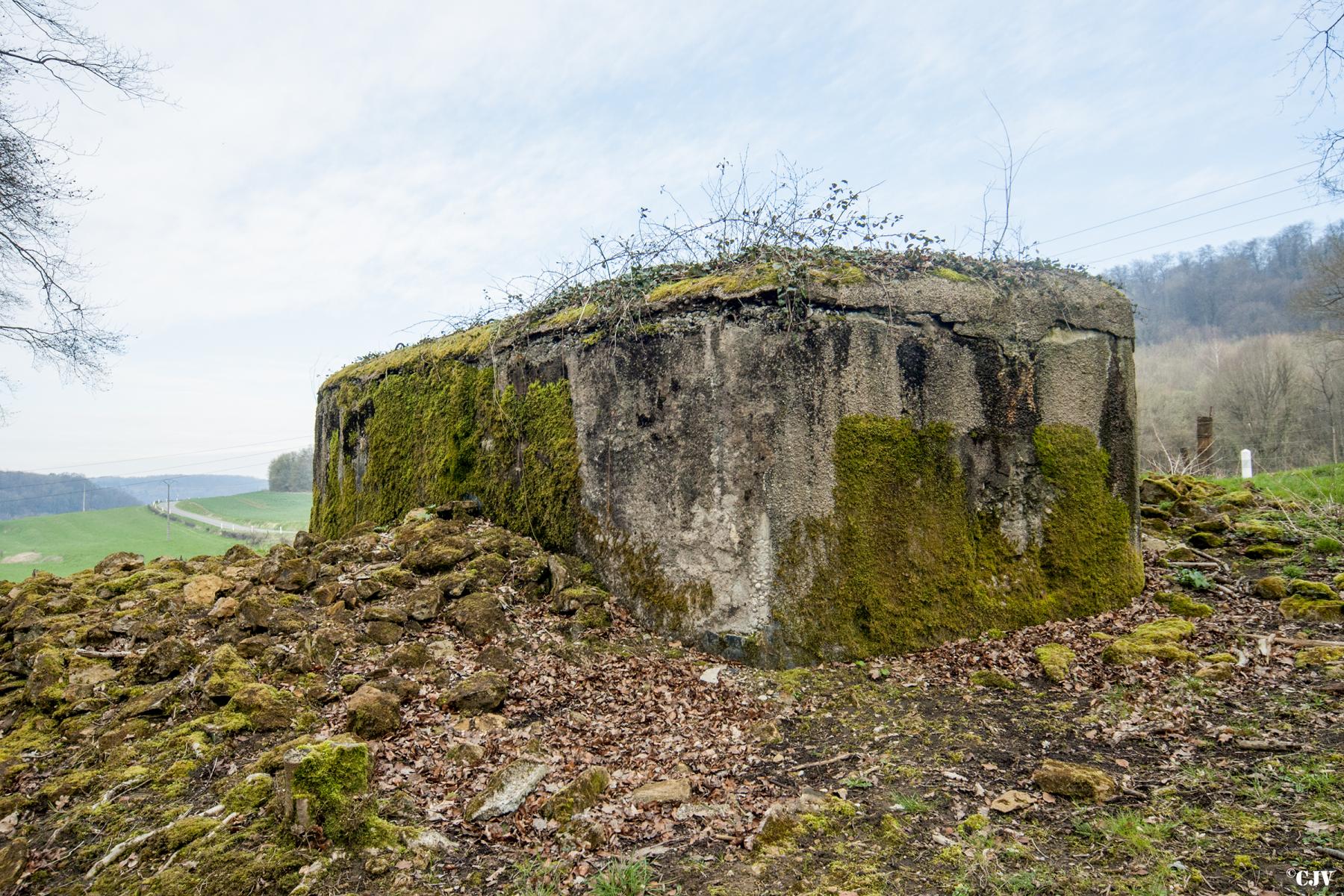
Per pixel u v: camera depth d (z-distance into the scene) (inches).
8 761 168.1
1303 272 1294.3
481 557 247.1
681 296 227.5
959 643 222.1
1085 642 220.2
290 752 139.7
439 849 131.5
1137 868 115.4
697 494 221.3
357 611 226.7
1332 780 132.7
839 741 171.5
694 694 196.1
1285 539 289.0
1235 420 1034.7
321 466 410.6
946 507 231.5
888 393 224.4
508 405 282.4
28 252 362.0
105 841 137.9
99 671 201.3
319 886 121.7
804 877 121.4
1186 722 167.2
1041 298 249.8
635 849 132.1
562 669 204.1
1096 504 252.8
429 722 174.2
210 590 241.6
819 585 212.7
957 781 149.5
